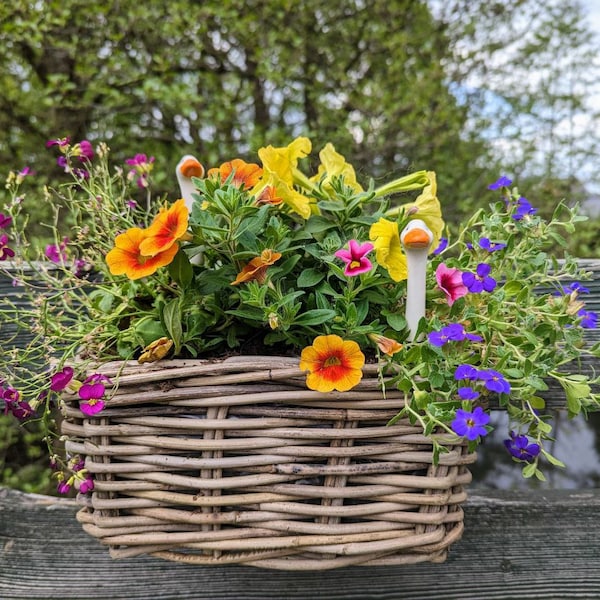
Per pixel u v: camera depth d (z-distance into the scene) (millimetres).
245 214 514
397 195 737
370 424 493
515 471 2010
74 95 2072
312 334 533
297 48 2336
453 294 509
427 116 2203
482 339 538
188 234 500
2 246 617
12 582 681
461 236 631
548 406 720
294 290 566
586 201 2359
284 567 497
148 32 2197
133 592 675
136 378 471
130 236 509
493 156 2398
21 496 748
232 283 505
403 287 560
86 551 698
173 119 2236
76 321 643
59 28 2059
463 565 681
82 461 521
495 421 912
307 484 490
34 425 1975
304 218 585
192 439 479
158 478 486
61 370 510
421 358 474
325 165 680
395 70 2383
